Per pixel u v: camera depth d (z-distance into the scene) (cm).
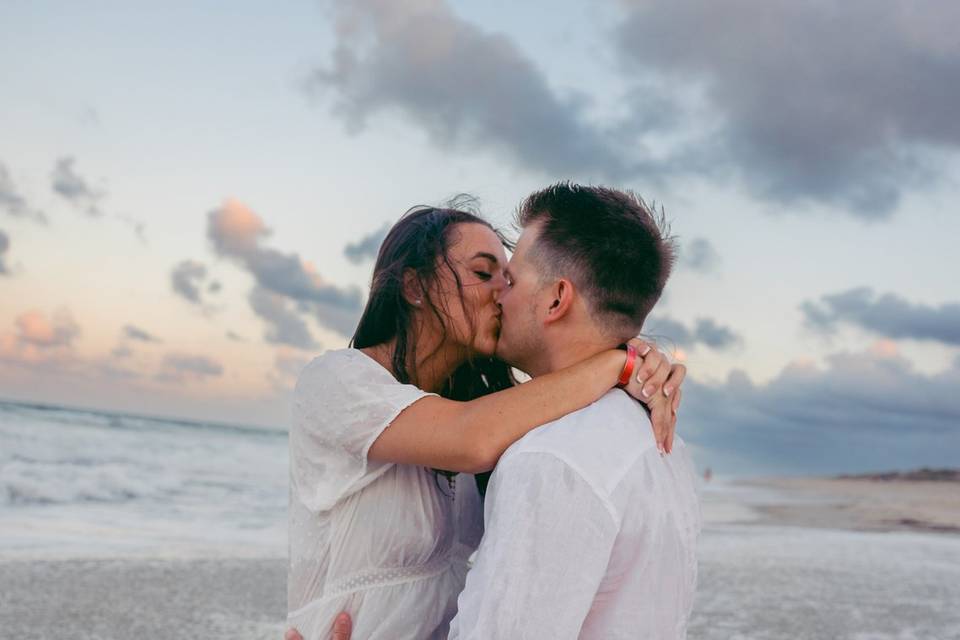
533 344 201
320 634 207
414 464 200
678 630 178
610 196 198
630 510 169
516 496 165
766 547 1309
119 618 711
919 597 890
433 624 212
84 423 3350
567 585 159
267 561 1033
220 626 697
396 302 223
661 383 192
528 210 204
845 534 1617
